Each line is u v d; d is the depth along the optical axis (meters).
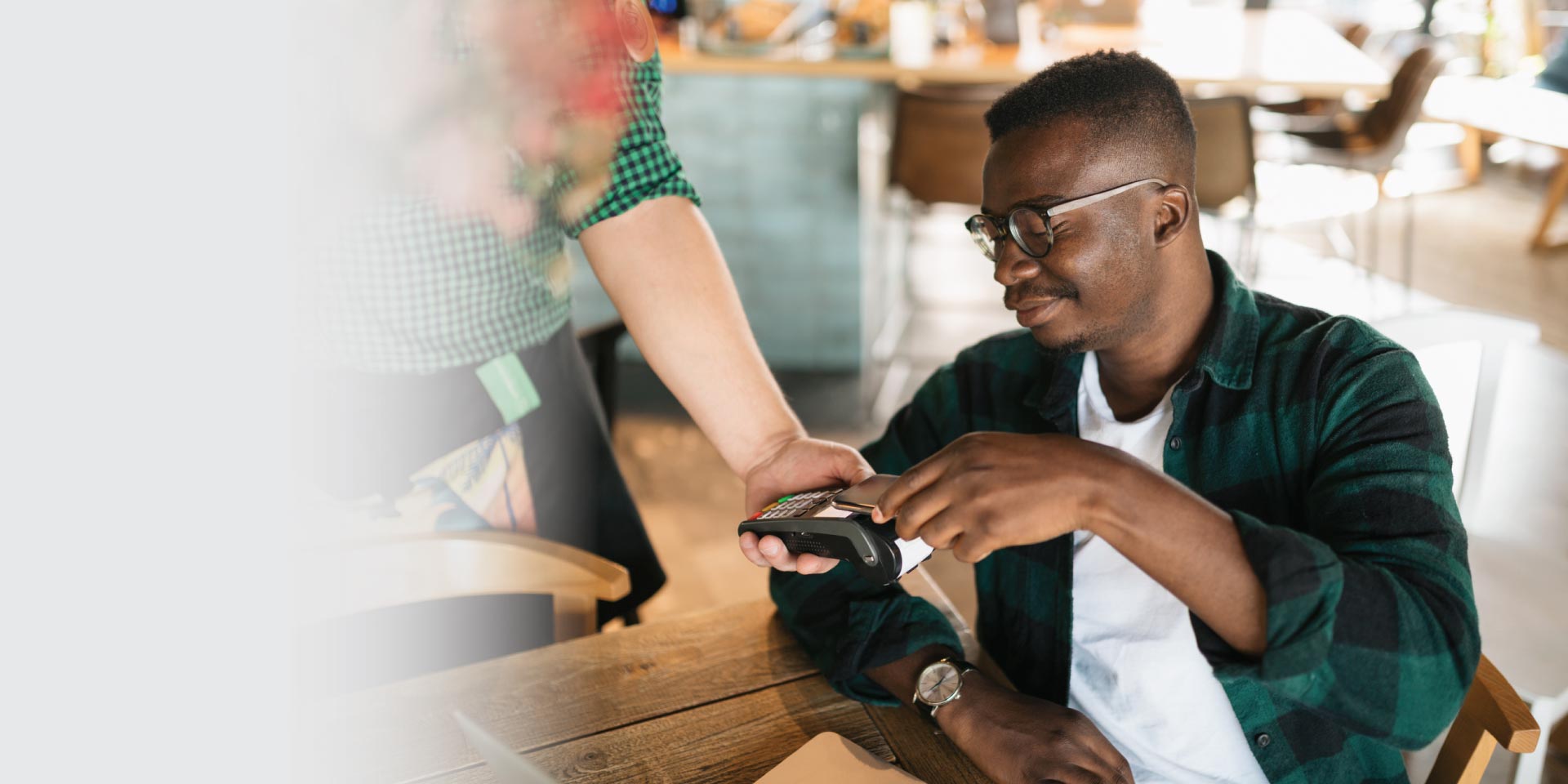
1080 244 0.83
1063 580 0.96
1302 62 3.18
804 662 1.01
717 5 3.24
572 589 1.10
